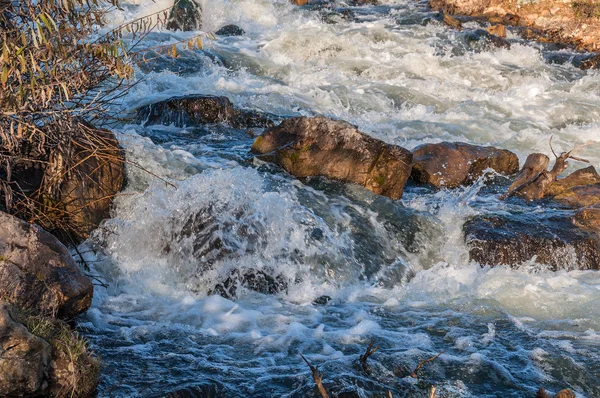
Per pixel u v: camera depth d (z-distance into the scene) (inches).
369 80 2078.0
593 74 2311.8
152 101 1596.9
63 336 719.7
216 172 1139.3
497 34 2576.3
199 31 2343.8
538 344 895.1
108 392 727.7
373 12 2800.2
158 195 1077.1
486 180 1413.6
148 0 2486.5
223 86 1792.6
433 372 816.3
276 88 1861.5
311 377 781.3
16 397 666.2
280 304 984.3
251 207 1085.1
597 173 1439.5
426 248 1149.7
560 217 1231.5
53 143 968.3
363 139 1248.2
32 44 904.9
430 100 1962.4
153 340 850.8
